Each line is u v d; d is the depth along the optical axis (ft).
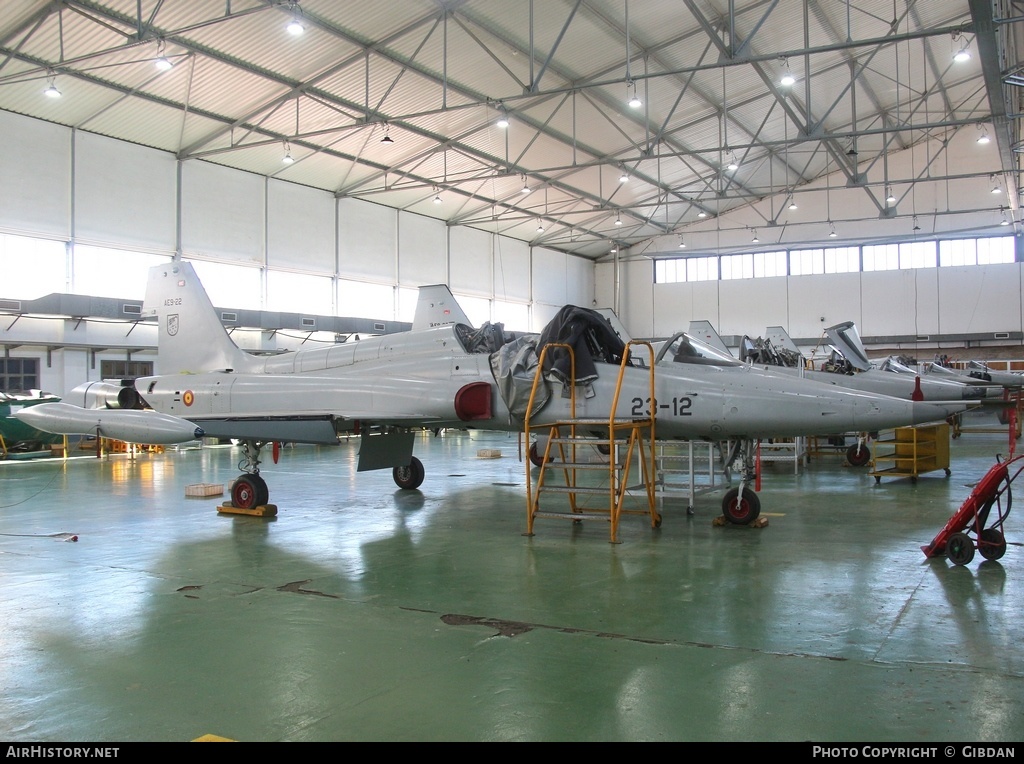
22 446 61.00
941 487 37.78
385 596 18.26
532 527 27.02
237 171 78.43
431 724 10.91
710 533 26.23
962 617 15.88
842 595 17.83
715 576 19.92
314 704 11.69
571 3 59.21
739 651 13.93
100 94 60.95
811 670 12.91
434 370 31.76
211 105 65.46
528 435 26.63
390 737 10.49
